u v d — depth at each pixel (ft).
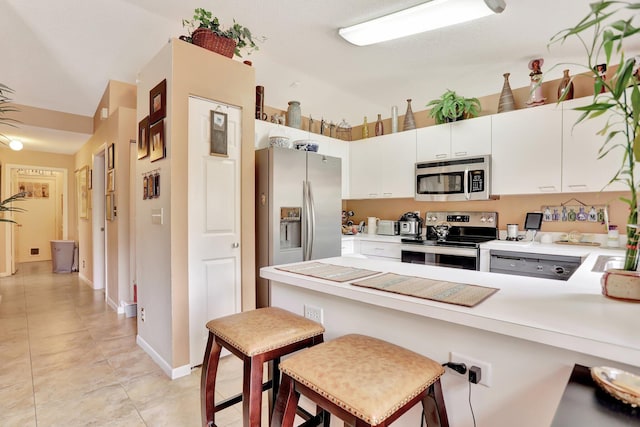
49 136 15.42
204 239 8.07
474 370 3.44
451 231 12.79
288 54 10.53
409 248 11.97
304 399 5.40
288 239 10.62
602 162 8.81
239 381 7.30
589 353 2.60
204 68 7.96
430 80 11.81
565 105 9.37
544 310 3.31
